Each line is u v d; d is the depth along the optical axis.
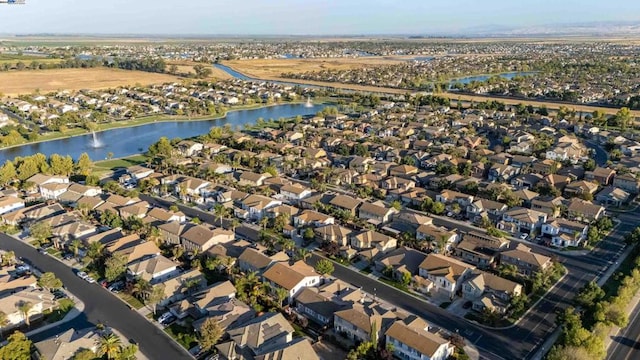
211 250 126.44
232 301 102.50
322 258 128.50
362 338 92.88
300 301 103.94
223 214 152.38
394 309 102.94
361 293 107.44
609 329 95.56
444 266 114.50
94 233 136.25
